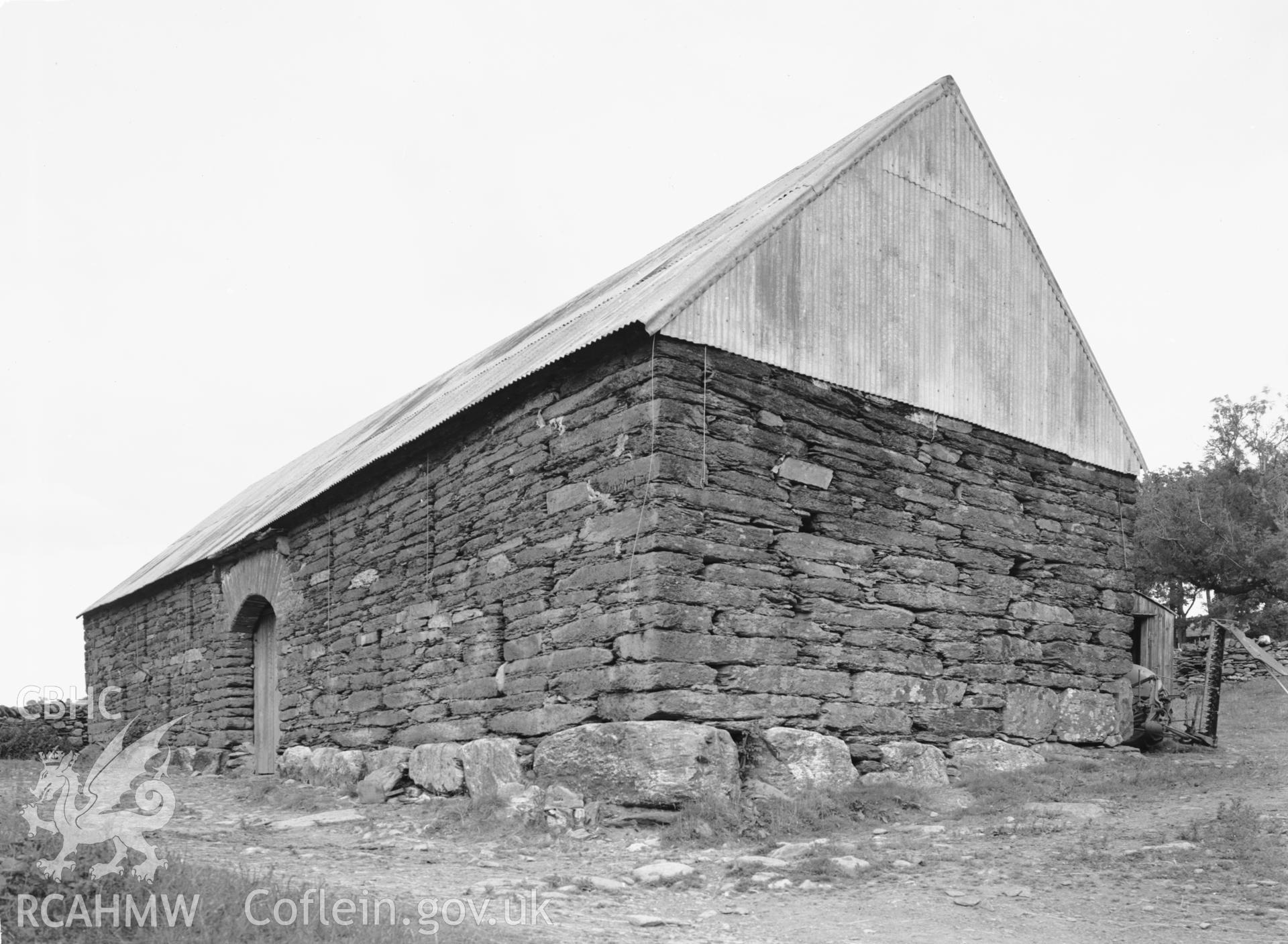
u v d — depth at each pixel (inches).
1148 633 641.6
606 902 299.9
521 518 475.5
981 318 546.9
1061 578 553.3
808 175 520.7
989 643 512.7
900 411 501.4
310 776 586.9
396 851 378.3
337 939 239.3
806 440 462.6
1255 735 636.1
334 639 607.8
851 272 494.3
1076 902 293.3
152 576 847.7
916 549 492.4
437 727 506.0
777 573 440.8
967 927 274.8
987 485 530.6
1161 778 453.7
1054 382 575.5
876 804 414.6
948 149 551.2
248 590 708.0
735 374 443.5
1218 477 1206.9
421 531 542.9
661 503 411.5
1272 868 313.6
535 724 446.6
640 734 396.2
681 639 406.9
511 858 361.4
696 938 262.8
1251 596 1243.2
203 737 746.8
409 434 552.7
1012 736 511.5
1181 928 268.5
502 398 494.6
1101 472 590.6
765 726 424.5
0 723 902.4
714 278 443.2
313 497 618.5
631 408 430.3
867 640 464.8
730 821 382.6
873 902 298.8
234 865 338.0
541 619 454.6
